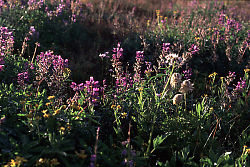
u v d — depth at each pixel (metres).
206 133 3.57
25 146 2.70
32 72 4.45
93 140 3.16
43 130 3.01
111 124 3.63
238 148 3.66
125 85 4.06
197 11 10.52
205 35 6.88
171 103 3.97
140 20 9.15
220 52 6.54
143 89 4.01
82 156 2.44
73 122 3.06
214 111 4.08
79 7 8.33
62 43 6.88
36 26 6.82
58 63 3.89
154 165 3.17
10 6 7.07
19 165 2.42
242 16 10.47
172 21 8.39
